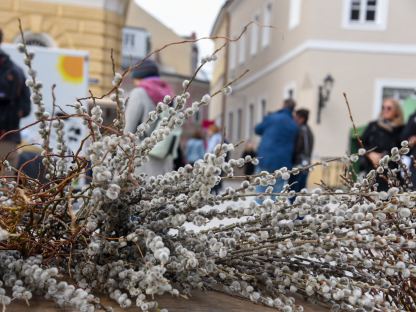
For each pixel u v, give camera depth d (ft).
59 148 3.80
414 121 12.07
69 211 3.20
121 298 3.10
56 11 34.45
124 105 3.64
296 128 17.44
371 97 37.45
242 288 3.40
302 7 39.83
